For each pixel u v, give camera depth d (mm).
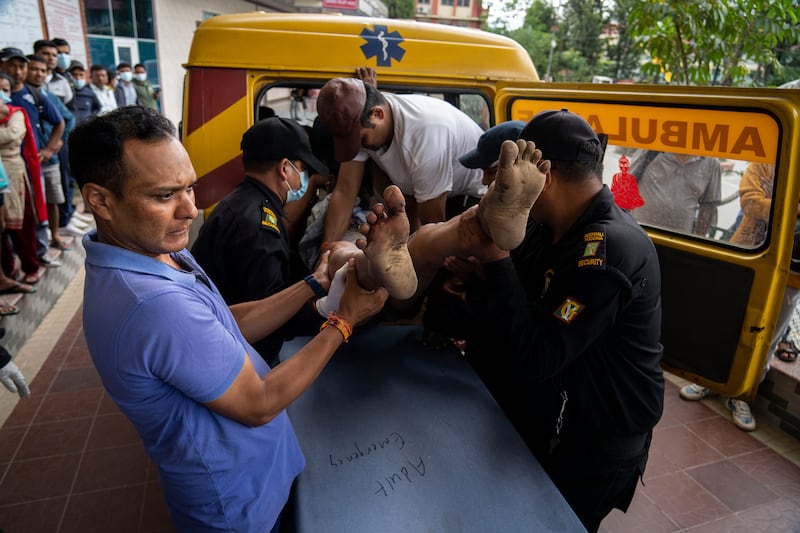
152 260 1038
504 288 1464
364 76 2586
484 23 32969
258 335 1550
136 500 2523
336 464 1417
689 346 2148
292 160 1982
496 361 1934
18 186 4004
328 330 1260
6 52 4520
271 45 2572
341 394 1679
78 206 6547
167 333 975
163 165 947
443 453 1459
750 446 3031
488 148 1678
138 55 11445
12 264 4320
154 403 1055
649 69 4785
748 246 1942
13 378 2131
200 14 13656
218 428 1134
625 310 1476
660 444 3031
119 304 978
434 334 1952
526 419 1778
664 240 2182
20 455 2795
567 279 1425
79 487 2592
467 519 1274
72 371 3568
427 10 41562
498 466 1426
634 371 1558
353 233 2396
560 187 1472
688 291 2119
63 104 5691
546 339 1415
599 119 2289
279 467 1272
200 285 1157
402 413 1604
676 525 2492
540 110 2484
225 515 1188
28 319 4039
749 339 1945
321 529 1238
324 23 2631
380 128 2027
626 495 1855
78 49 8945
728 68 4562
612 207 1478
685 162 2105
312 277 1614
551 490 1360
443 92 2781
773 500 2650
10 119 3904
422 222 2254
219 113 2543
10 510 2453
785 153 1709
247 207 1914
